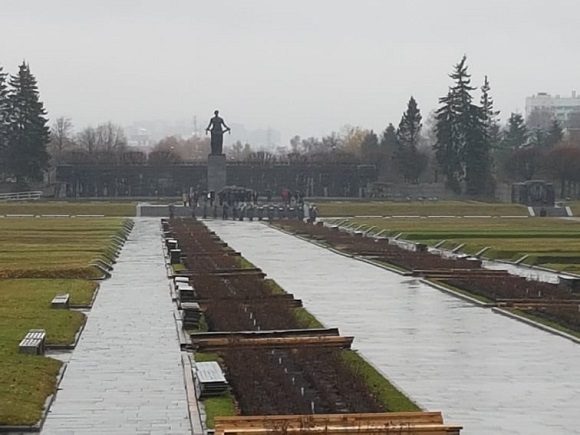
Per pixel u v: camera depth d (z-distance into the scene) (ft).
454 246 274.57
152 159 647.15
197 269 202.28
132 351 110.52
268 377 92.38
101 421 80.12
